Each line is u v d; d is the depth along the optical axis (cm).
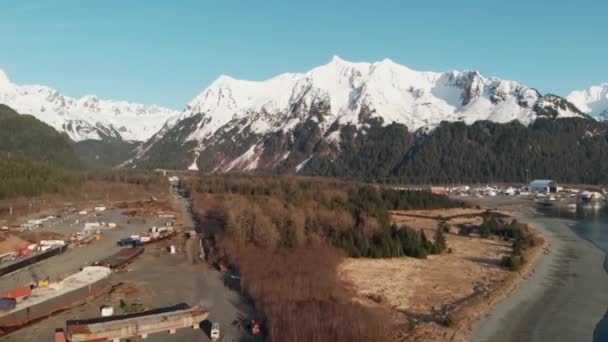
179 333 9100
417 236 16788
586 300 11588
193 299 10988
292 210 18388
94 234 19112
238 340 8781
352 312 9481
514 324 10019
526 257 15762
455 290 12062
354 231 16712
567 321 10225
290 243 15312
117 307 10412
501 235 19912
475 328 9738
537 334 9538
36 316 9806
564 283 12988
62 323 9481
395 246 15700
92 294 11212
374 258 15312
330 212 18825
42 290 11375
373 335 8762
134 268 13875
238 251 14475
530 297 11756
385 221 18088
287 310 9556
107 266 13662
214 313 10100
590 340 9319
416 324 9781
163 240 18075
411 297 11462
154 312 10062
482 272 13850
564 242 18888
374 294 11588
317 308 9638
